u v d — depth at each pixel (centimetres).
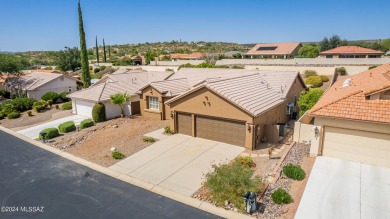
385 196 1238
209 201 1278
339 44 9194
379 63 4466
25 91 4550
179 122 2262
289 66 4666
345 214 1127
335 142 1625
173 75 3716
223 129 2017
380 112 1469
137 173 1603
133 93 3161
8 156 1998
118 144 2092
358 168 1501
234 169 1297
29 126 2892
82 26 4716
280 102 2269
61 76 4844
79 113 3278
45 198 1381
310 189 1314
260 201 1237
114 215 1216
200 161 1727
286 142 2000
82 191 1434
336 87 2392
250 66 5094
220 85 2084
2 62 5166
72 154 1962
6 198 1390
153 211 1233
